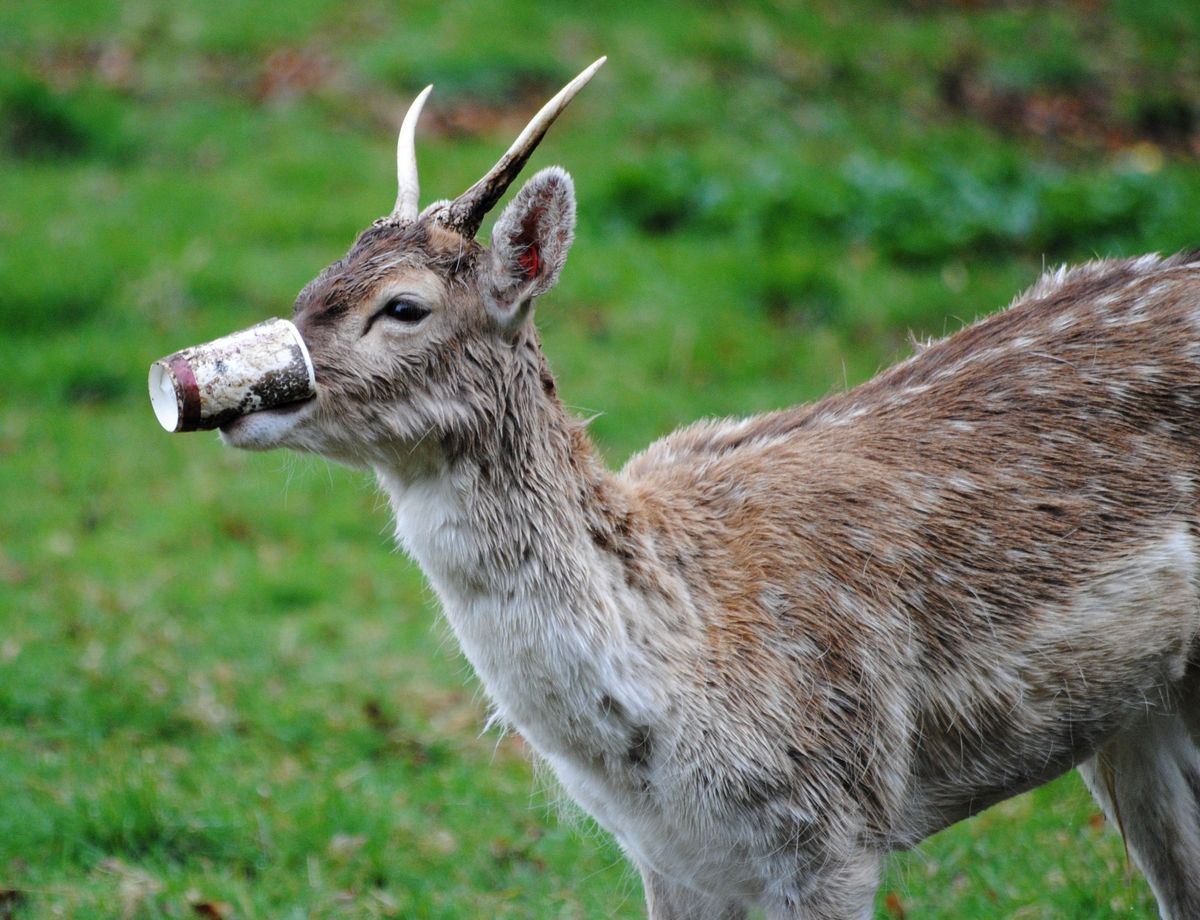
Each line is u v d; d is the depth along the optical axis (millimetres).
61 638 12742
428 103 23391
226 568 14352
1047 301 8586
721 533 7805
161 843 10117
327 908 9445
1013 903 9344
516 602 7414
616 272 19016
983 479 7941
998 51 28516
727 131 23406
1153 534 7895
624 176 20875
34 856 9930
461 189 20438
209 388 7191
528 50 24531
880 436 8156
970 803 8219
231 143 22406
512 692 7512
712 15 26984
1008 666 7805
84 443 16359
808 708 7531
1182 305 8266
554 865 10109
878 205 20750
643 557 7539
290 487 15828
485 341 7508
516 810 10766
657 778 7426
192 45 25031
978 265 20172
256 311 18188
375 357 7391
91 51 24984
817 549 7777
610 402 16641
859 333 18531
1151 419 8031
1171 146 26438
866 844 7730
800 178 21328
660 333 18000
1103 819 10453
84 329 18078
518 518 7426
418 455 7488
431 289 7422
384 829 10273
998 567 7824
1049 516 7891
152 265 18781
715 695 7406
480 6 25844
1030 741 7957
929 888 9695
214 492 15609
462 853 10172
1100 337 8250
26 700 11781
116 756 11070
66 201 20438
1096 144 25859
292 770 11164
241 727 11758
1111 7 31625
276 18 25703
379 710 12125
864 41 27656
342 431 7441
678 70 24859
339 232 19922
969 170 22078
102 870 9750
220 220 20062
